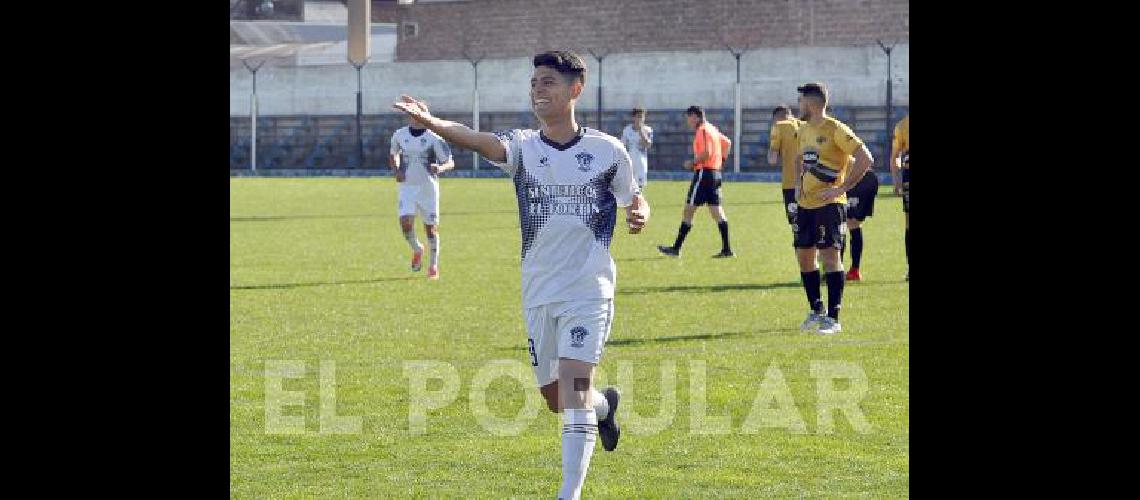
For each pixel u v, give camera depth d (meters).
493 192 89.00
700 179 44.28
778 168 111.12
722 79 116.50
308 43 153.38
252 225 59.88
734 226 59.00
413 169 38.59
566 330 14.97
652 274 39.72
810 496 15.31
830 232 27.34
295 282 37.62
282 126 133.38
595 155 15.12
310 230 57.09
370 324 29.16
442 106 128.38
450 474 16.44
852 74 110.38
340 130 131.00
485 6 144.62
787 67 113.19
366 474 16.42
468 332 28.00
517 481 16.12
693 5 131.88
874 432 18.53
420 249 39.53
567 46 139.62
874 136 108.81
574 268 15.00
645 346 25.92
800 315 30.52
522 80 125.44
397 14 149.75
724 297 33.91
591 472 16.53
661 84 119.19
